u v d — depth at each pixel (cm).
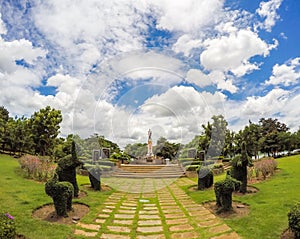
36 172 1012
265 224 508
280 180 940
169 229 517
